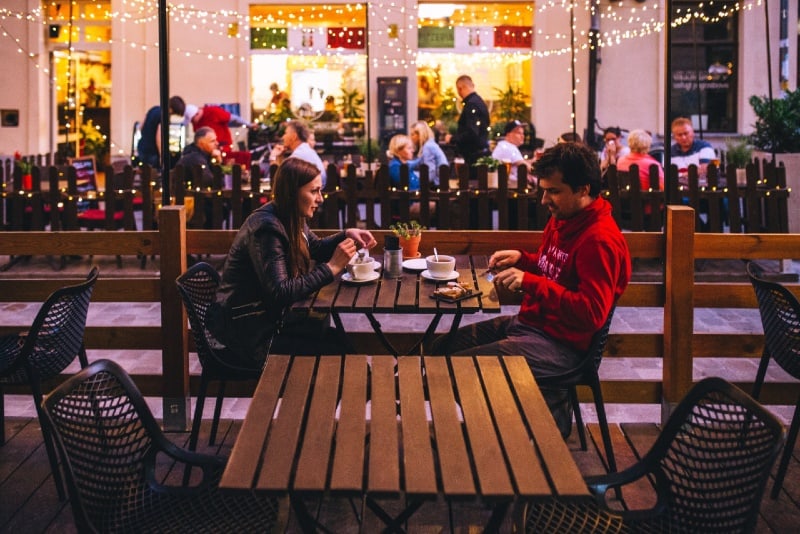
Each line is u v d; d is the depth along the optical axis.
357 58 13.73
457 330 3.51
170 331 4.00
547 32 13.59
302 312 3.27
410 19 13.57
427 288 3.56
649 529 2.27
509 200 7.95
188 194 7.82
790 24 12.86
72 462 2.17
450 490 1.91
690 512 2.24
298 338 3.56
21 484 3.41
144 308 7.07
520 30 13.73
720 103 13.56
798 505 3.23
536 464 2.03
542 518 2.29
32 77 13.28
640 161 8.01
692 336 3.99
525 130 13.36
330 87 13.80
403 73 13.65
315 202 3.57
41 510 3.20
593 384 3.30
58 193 7.77
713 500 2.16
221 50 13.62
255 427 2.22
